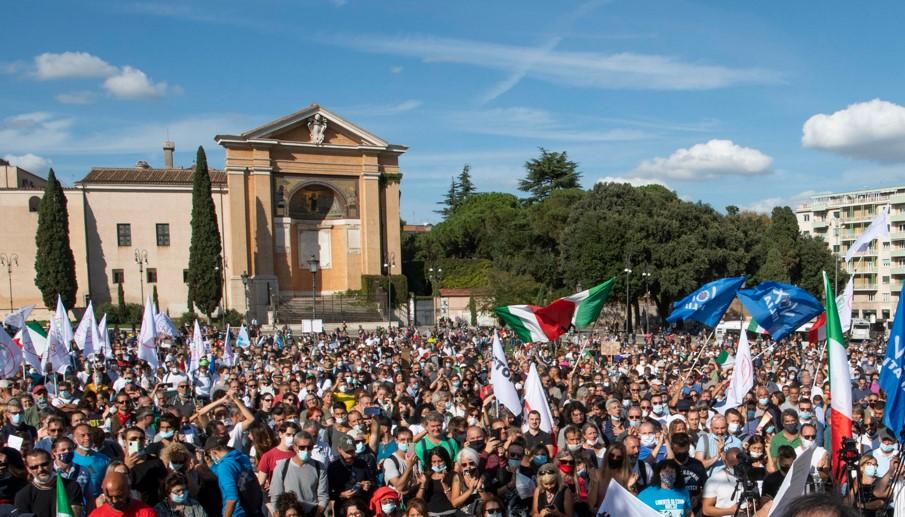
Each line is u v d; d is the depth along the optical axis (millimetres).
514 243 91188
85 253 73562
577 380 18109
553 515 8453
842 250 108000
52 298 68562
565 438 10914
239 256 75125
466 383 17016
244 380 18578
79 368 25266
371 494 9938
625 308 76250
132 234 75188
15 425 12273
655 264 70938
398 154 81812
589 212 73500
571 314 17812
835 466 9227
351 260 80250
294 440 9617
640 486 10008
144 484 9078
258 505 9102
